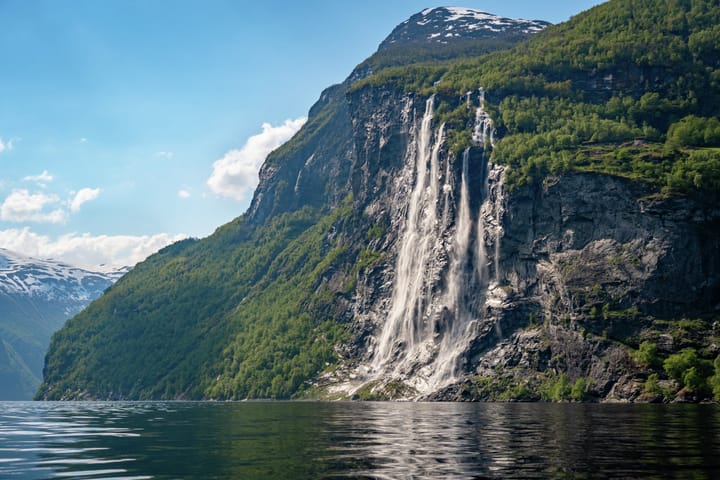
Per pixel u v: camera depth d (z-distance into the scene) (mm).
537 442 65938
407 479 46219
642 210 179125
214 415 130375
